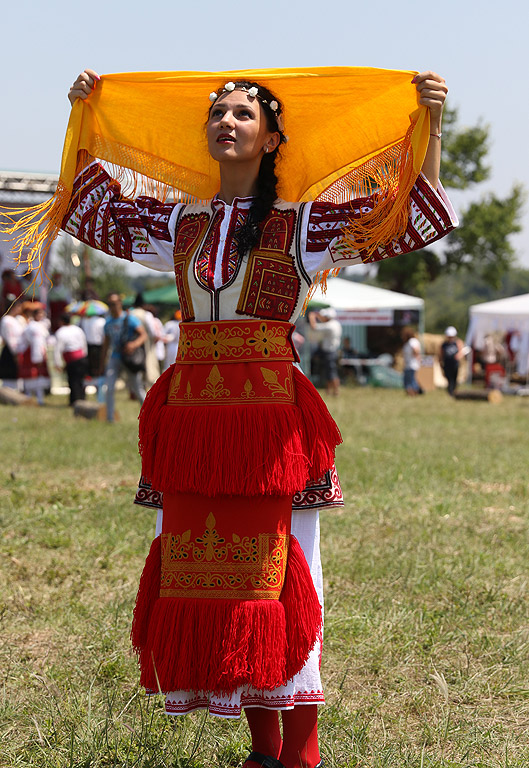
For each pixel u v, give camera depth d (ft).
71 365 52.65
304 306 9.38
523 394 82.43
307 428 8.64
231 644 8.17
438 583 16.30
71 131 9.71
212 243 8.82
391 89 9.28
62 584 16.20
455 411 56.85
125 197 9.66
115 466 29.12
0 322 57.77
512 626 14.35
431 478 27.22
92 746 9.53
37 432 37.76
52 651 13.02
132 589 15.74
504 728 10.82
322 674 12.38
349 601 15.26
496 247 123.65
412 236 8.79
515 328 85.10
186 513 8.50
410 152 8.70
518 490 25.81
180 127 10.11
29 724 10.48
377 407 58.70
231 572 8.36
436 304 316.60
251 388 8.51
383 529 20.42
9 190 59.93
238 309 8.63
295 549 8.57
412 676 12.42
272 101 9.05
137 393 41.81
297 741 8.82
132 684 11.75
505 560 18.04
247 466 8.27
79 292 69.05
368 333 96.07
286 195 10.09
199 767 9.46
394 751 9.91
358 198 8.87
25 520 20.48
